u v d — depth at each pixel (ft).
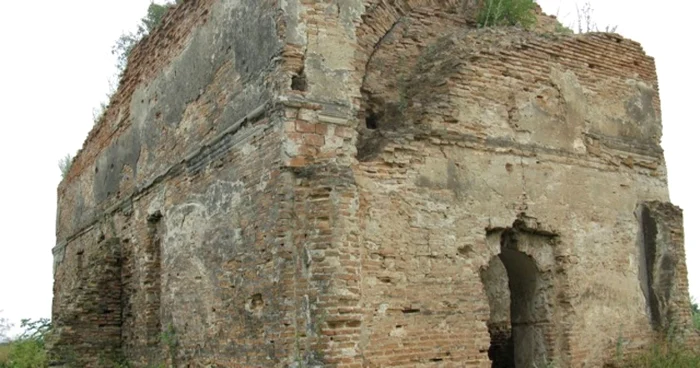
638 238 34.88
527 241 31.22
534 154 31.42
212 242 29.63
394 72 31.94
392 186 27.09
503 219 29.84
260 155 26.27
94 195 49.26
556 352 31.01
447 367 27.07
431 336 26.94
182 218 32.89
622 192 34.63
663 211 35.55
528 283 32.45
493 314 40.42
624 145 35.17
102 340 40.04
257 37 27.43
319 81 26.09
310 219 24.47
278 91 25.55
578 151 33.14
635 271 34.30
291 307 24.12
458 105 29.55
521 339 32.50
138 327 37.78
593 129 34.09
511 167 30.60
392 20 30.81
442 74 30.35
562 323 31.22
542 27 40.09
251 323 26.11
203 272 30.35
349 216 24.49
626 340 33.09
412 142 27.99
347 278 24.00
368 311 25.52
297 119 25.40
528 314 32.24
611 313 32.83
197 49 32.96
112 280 40.98
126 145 42.68
